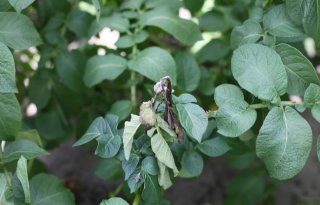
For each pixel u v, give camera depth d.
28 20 0.47
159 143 0.40
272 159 0.41
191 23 0.55
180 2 0.60
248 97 0.46
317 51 0.72
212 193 0.81
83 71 0.62
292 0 0.46
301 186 0.82
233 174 0.83
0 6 0.47
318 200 0.80
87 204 0.74
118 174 0.56
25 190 0.42
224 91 0.44
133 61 0.52
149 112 0.40
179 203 0.80
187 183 0.82
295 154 0.41
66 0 0.65
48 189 0.47
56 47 0.62
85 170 0.82
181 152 0.47
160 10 0.56
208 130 0.47
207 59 0.62
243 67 0.42
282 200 0.81
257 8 0.51
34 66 0.76
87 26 0.63
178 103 0.41
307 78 0.45
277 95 0.42
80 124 0.65
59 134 0.65
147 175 0.42
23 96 0.68
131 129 0.41
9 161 0.46
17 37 0.47
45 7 0.65
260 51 0.42
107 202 0.41
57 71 0.61
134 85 0.55
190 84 0.54
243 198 0.70
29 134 0.52
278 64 0.42
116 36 0.71
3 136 0.45
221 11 0.63
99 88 0.68
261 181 0.70
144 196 0.43
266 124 0.41
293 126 0.41
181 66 0.54
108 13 0.60
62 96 0.65
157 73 0.49
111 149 0.43
